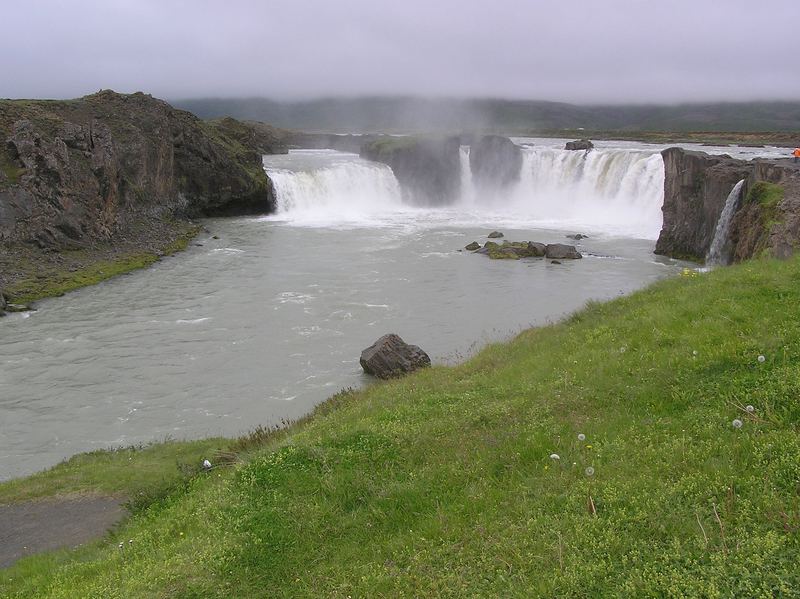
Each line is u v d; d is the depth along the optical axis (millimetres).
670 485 8180
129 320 31375
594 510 7953
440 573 7562
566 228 57906
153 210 54375
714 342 11961
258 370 25250
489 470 9766
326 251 47094
